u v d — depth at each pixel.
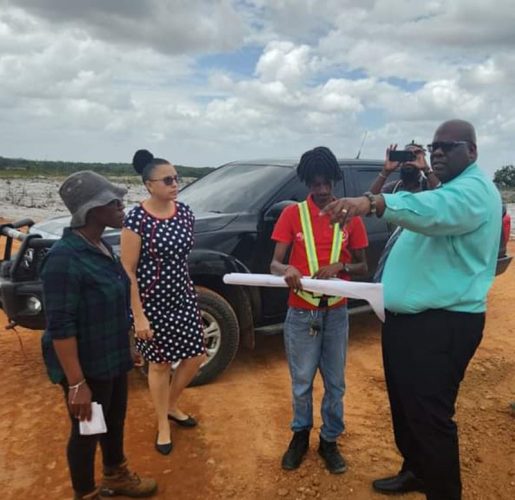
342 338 3.23
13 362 4.89
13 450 3.49
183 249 3.43
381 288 2.68
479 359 5.30
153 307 3.42
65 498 3.04
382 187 3.38
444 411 2.60
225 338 4.50
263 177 5.16
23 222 4.61
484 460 3.47
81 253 2.49
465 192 2.33
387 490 3.10
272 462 3.39
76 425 2.59
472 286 2.52
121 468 3.00
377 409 4.17
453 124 2.49
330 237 3.08
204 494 3.09
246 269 4.60
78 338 2.53
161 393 3.54
